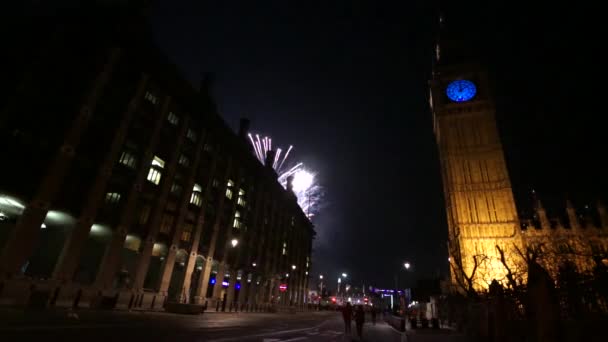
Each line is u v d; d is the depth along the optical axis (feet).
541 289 33.81
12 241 81.15
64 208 93.81
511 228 178.70
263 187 219.82
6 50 97.96
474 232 182.19
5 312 58.85
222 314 127.85
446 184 204.95
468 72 224.74
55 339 35.53
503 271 163.53
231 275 172.65
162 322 69.00
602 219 170.81
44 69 95.04
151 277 136.46
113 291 104.99
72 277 93.40
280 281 242.37
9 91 89.51
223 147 173.27
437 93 225.56
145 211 121.60
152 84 126.62
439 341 65.72
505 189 188.75
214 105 159.53
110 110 108.99
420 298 214.48
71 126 96.12
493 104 212.02
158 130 127.24
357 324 66.90
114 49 109.50
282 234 250.37
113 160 108.06
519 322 48.70
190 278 140.97
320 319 150.41
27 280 82.07
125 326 54.34
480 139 205.05
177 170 138.10
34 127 90.43
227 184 174.40
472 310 70.95
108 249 105.60
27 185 86.38
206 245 154.10
